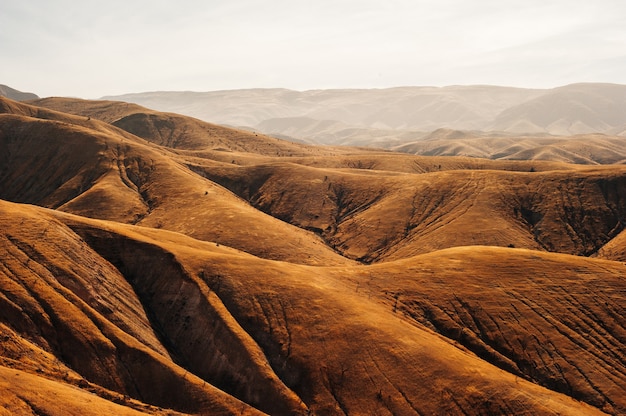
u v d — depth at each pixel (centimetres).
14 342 6725
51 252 8844
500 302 10156
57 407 4916
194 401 7431
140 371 7656
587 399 8350
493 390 7656
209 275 9856
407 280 10981
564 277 10975
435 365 8125
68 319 7675
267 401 7788
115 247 10275
